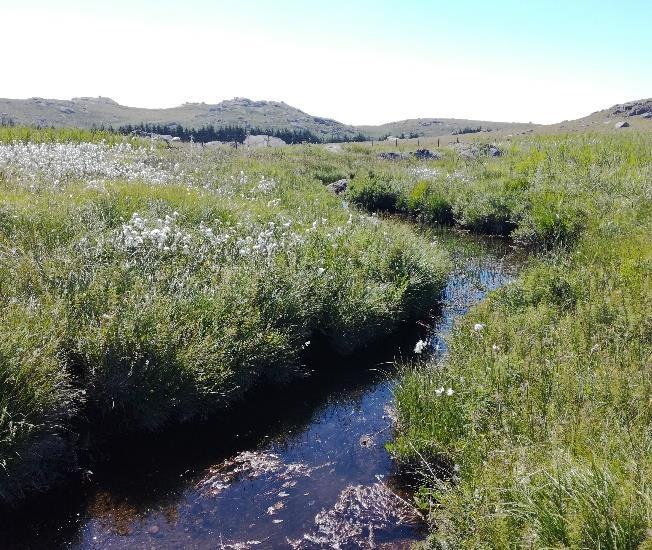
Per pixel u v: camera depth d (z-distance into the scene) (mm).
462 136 63188
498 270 11820
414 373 6359
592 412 4605
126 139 25375
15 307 5641
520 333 6676
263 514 4766
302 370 7305
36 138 21953
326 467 5402
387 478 5223
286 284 7648
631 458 3623
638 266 8203
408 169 24156
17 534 4465
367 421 6238
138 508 4820
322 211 13703
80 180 12438
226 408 6324
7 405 4609
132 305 6156
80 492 4953
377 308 8078
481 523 3729
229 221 10562
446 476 5078
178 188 12641
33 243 7602
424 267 9609
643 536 3039
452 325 8414
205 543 4434
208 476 5262
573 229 12992
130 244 7688
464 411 5250
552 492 3527
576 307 7297
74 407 5449
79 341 5625
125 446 5594
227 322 6586
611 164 20078
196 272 7742
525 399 5090
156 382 5691
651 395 4750
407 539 4438
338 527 4590
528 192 16438
